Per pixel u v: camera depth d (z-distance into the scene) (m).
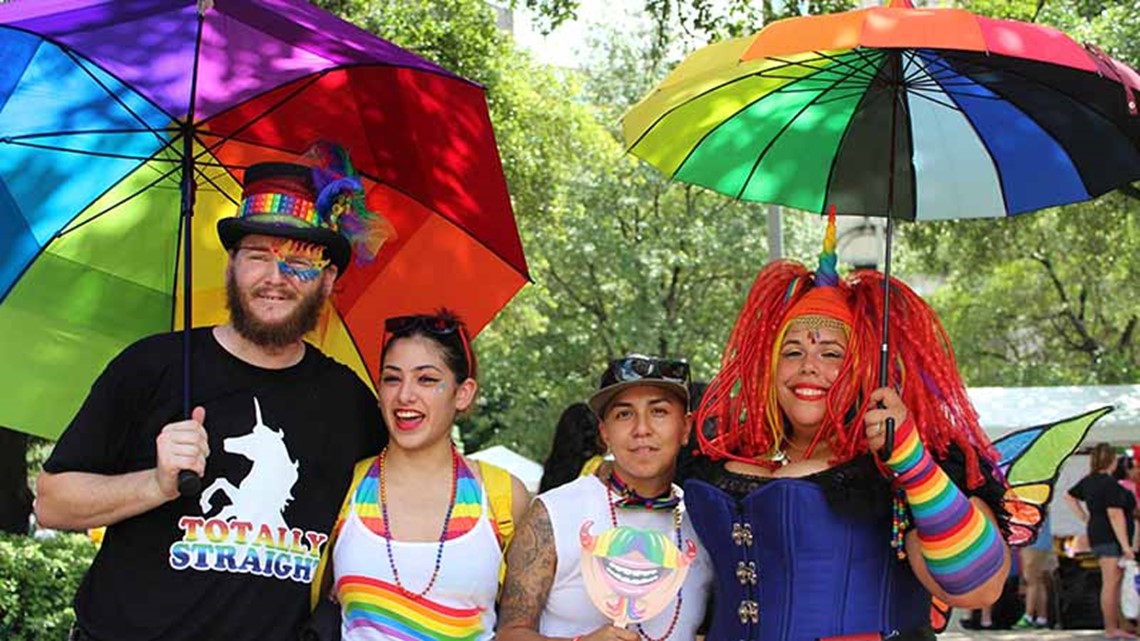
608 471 3.99
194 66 3.41
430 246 4.51
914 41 3.02
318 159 3.88
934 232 20.67
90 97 3.94
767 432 3.71
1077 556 14.69
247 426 3.57
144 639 3.43
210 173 4.39
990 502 3.53
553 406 27.17
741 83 3.93
